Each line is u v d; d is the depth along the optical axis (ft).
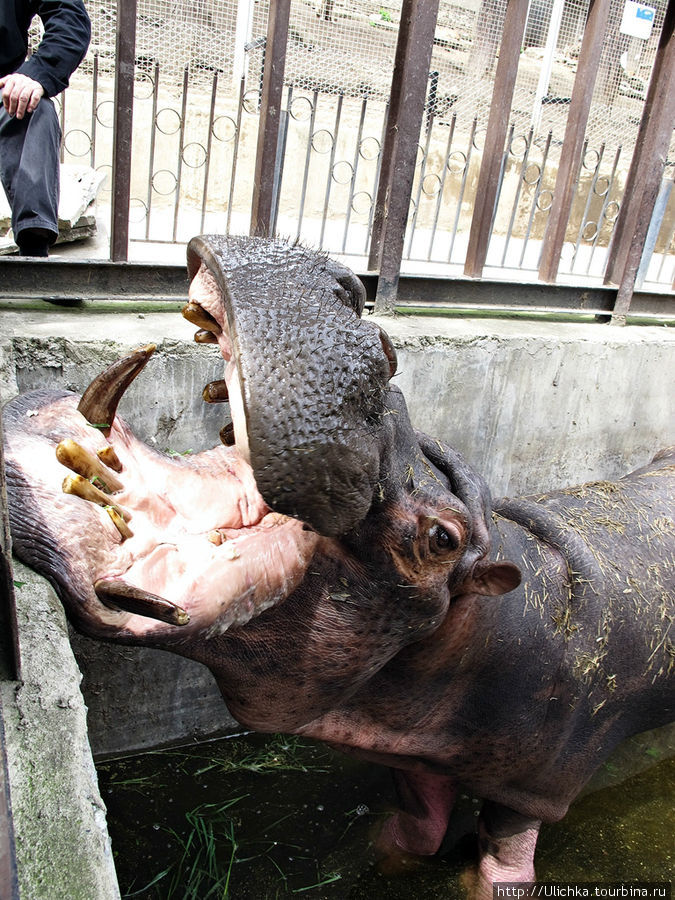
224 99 26.25
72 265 10.39
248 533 6.14
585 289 14.35
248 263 5.26
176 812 9.69
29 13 11.28
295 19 26.96
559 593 8.36
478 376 12.37
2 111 10.80
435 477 6.74
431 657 7.50
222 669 6.72
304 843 9.52
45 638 5.25
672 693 9.43
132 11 9.89
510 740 8.37
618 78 30.78
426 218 29.58
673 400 14.78
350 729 8.03
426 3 10.98
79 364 9.34
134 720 10.36
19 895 3.86
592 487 9.94
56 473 5.38
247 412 4.92
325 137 26.84
